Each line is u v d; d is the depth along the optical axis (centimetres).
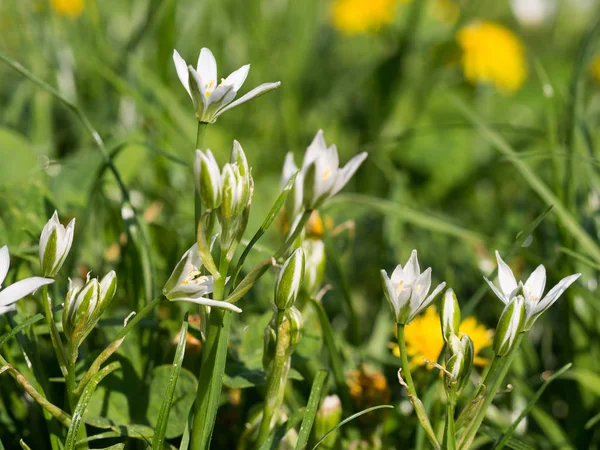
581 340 100
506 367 85
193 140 133
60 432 87
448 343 85
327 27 218
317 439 91
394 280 85
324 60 204
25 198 97
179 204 120
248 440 90
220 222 84
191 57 162
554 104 111
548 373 102
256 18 164
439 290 84
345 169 86
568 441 98
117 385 91
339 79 192
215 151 134
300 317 87
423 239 121
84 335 84
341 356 100
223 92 83
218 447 95
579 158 100
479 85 185
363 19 201
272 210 86
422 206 136
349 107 184
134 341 92
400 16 200
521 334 85
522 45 205
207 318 86
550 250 115
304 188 86
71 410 85
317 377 88
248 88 161
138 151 111
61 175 108
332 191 86
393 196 124
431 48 185
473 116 110
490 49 179
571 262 103
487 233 137
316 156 87
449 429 85
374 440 94
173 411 90
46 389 90
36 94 136
